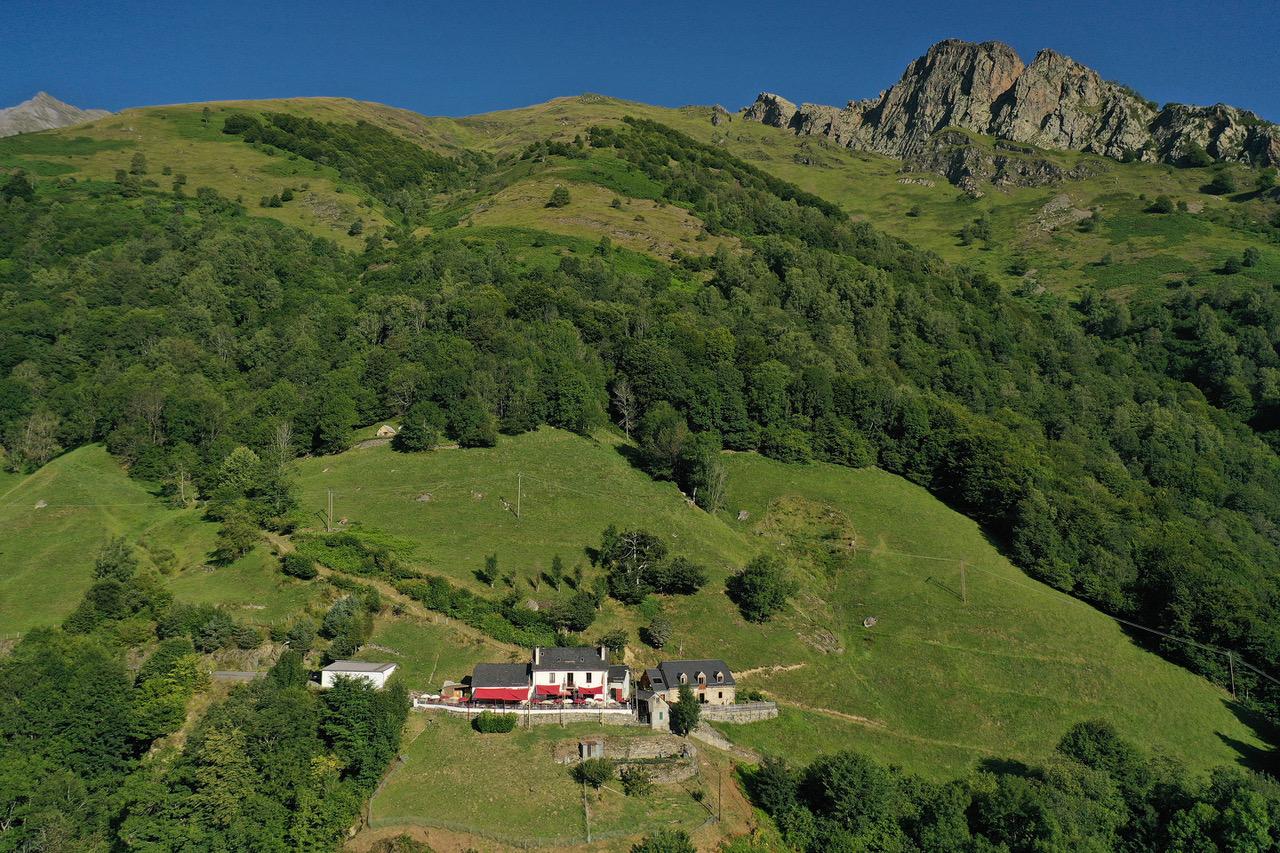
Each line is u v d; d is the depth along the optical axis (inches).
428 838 2861.7
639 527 5036.9
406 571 4224.9
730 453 6432.1
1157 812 3422.7
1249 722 4453.7
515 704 3489.2
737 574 4795.8
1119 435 7775.6
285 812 2891.2
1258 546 6520.7
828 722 3964.1
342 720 3125.0
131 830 2800.2
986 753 3937.0
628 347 6929.1
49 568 4397.1
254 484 4849.9
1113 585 5177.2
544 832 2888.8
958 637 4658.0
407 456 5743.1
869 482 6220.5
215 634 3641.7
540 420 6240.2
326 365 6924.2
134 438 5772.6
